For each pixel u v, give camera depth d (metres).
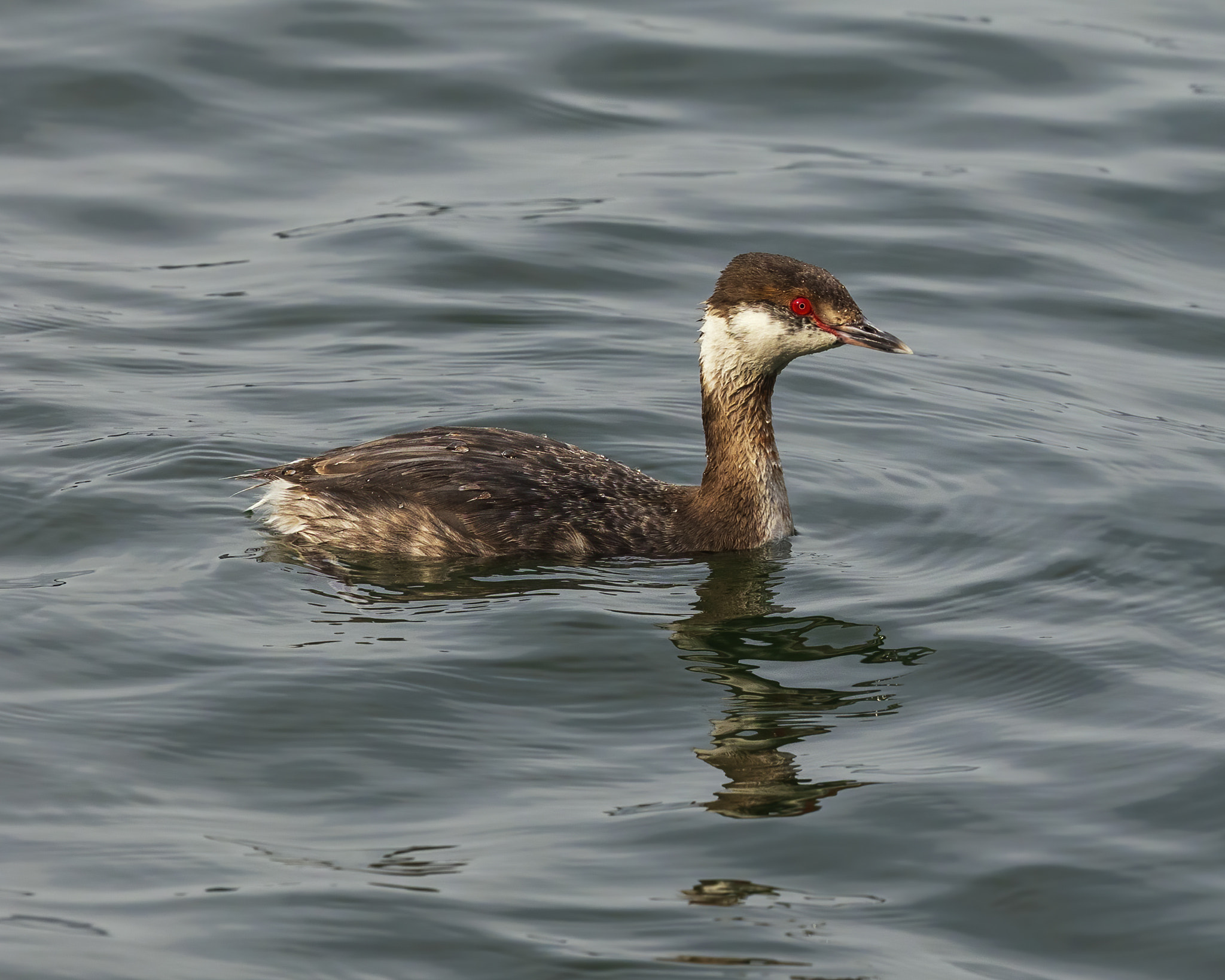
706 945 8.94
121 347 18.39
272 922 9.04
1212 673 12.24
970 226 21.69
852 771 10.78
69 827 9.95
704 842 9.93
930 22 26.17
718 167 22.91
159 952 8.76
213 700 11.48
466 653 12.29
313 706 11.45
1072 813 10.27
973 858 9.80
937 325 19.75
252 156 22.88
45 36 24.94
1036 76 24.95
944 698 11.88
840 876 9.62
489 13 26.38
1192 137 23.53
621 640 12.62
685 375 18.36
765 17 26.47
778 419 17.61
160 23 25.38
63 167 22.38
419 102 24.11
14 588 13.16
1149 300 20.33
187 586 13.30
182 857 9.67
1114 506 15.34
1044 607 13.37
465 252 20.72
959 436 17.14
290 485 14.51
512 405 17.38
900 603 13.45
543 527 14.19
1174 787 10.54
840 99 24.44
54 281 19.89
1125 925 9.20
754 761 10.91
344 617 12.87
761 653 12.54
